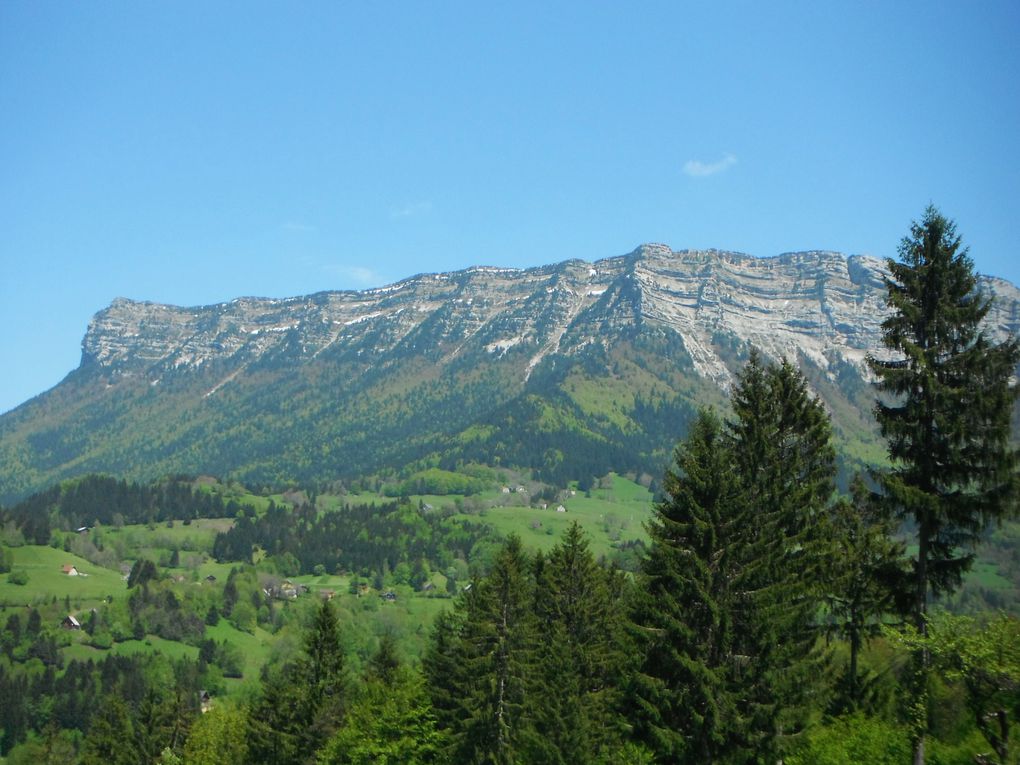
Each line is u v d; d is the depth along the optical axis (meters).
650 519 49.12
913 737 40.59
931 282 44.72
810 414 51.81
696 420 50.75
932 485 43.97
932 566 44.06
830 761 43.16
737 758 43.84
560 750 56.91
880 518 45.38
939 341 44.59
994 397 42.16
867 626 49.28
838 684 49.25
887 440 45.28
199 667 177.62
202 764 101.31
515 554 70.19
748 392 51.66
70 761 138.50
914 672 41.78
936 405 43.12
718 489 46.78
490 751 62.50
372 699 80.12
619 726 48.00
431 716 70.12
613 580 75.19
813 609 46.50
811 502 49.53
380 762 69.38
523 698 62.91
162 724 116.56
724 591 45.69
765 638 44.25
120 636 192.25
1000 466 41.97
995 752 39.34
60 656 178.50
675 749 43.16
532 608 71.12
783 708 43.88
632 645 46.22
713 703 43.00
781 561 46.25
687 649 45.03
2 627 186.88
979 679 38.19
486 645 65.56
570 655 60.06
